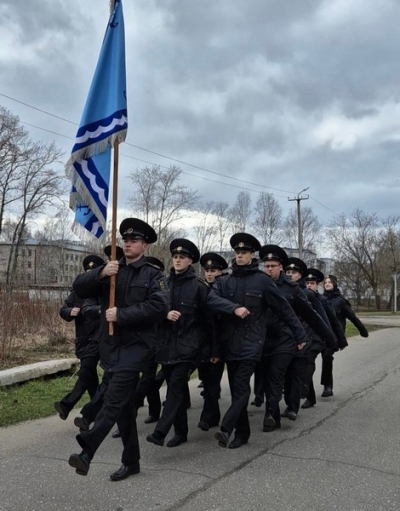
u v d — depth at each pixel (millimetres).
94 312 5488
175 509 3422
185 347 4754
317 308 6629
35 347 10188
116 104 4340
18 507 3443
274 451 4762
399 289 61219
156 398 5797
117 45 4516
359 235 61000
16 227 47844
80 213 4527
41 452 4621
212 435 5320
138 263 3980
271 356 5445
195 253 5059
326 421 5953
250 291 4867
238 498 3623
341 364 10789
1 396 6543
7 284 11969
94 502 3529
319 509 3461
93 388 5574
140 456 4508
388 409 6594
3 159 42656
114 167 4211
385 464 4410
